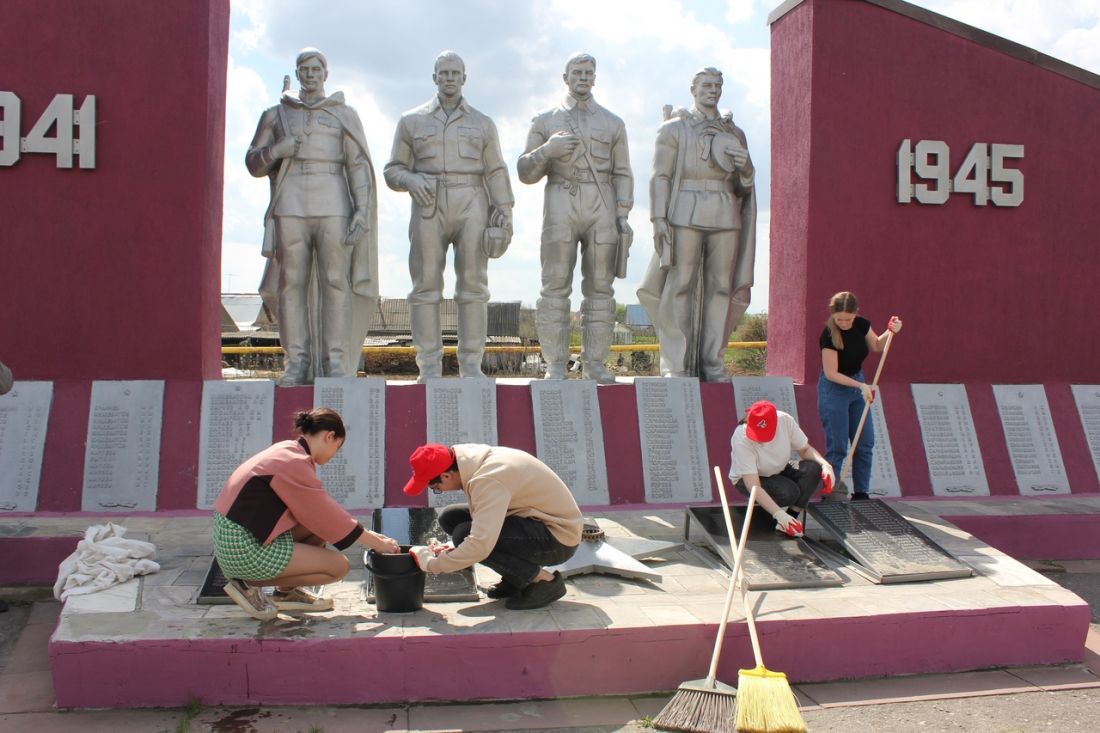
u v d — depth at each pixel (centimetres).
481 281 771
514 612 464
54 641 409
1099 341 867
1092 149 860
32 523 626
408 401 731
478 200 758
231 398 707
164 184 703
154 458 684
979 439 812
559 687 438
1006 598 503
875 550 561
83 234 697
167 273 706
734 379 796
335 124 739
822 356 671
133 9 696
